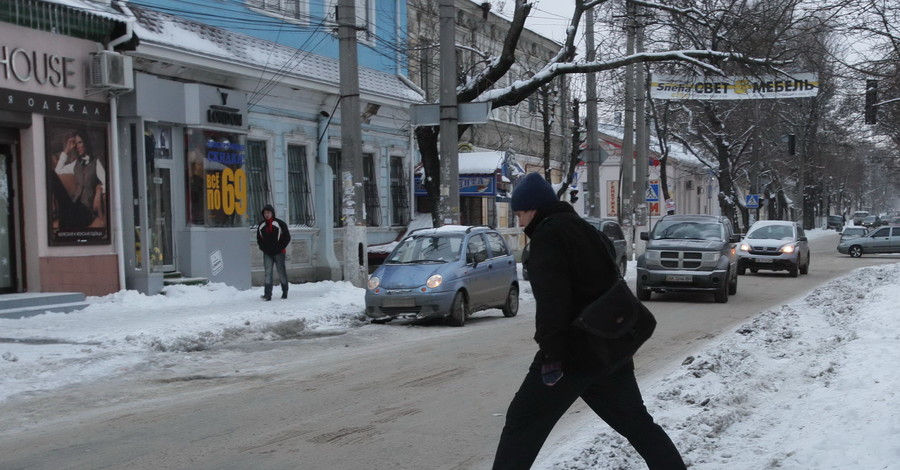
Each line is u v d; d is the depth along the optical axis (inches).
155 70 666.8
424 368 401.1
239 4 770.8
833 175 2972.4
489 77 815.7
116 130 634.8
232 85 750.5
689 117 1705.2
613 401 175.3
